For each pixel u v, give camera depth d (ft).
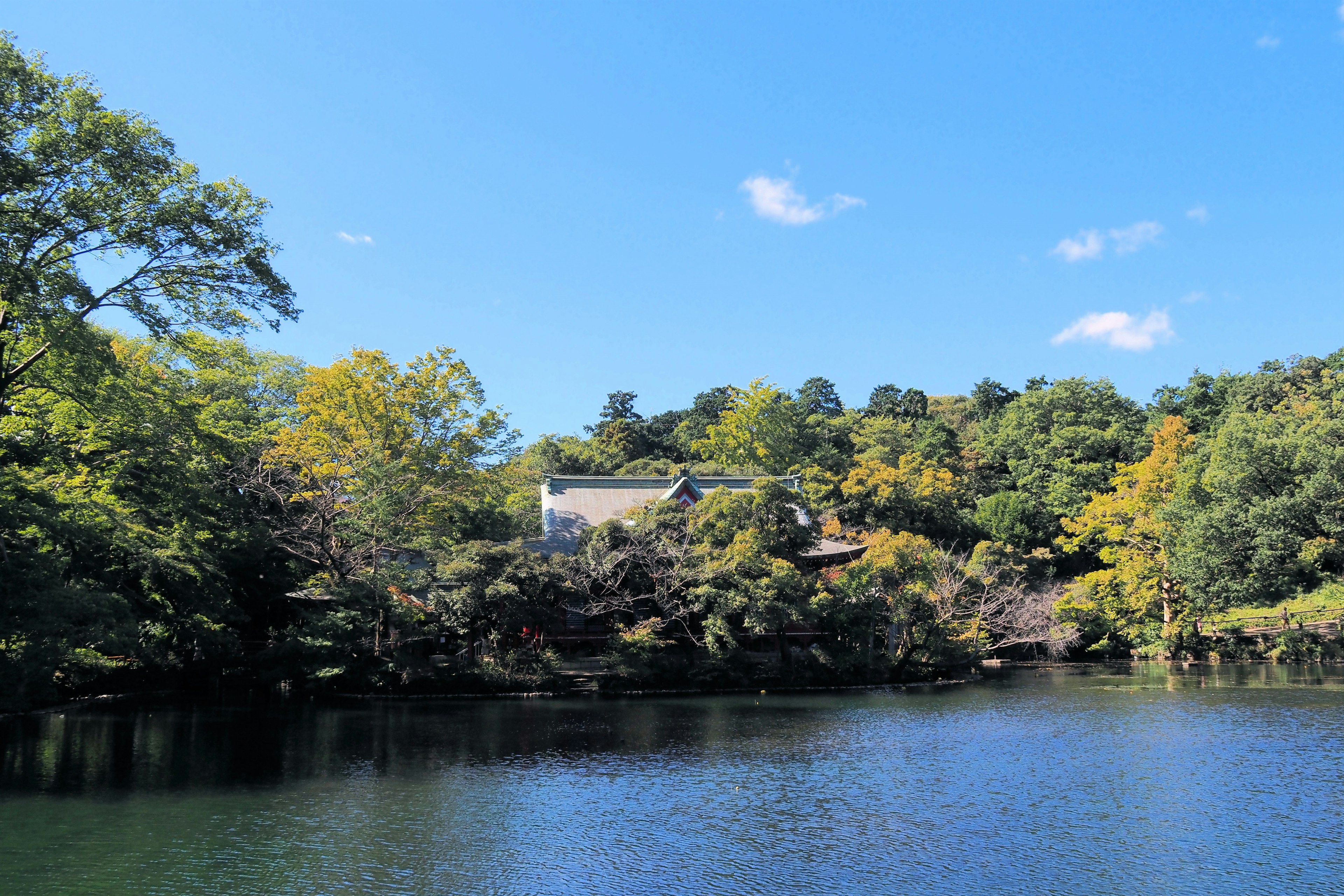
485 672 153.17
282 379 223.92
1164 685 164.76
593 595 165.07
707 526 173.37
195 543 128.06
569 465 333.62
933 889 56.29
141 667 144.97
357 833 67.46
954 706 139.44
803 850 63.87
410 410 184.14
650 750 101.40
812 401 462.60
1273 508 187.32
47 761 92.38
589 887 56.39
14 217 86.43
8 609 85.51
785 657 172.45
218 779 84.94
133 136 90.99
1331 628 209.77
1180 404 364.79
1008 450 343.05
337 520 158.51
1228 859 61.82
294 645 147.23
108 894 53.67
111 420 109.60
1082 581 244.83
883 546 176.76
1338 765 90.74
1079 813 73.56
